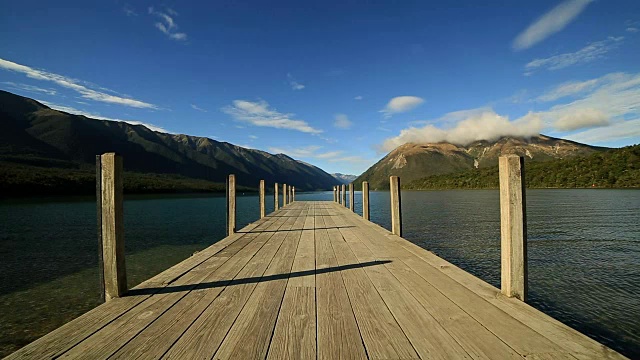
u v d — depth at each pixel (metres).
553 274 8.35
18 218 18.94
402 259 4.11
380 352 1.80
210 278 3.32
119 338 1.99
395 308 2.46
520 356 1.73
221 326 2.17
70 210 24.14
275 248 4.91
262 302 2.62
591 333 5.24
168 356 1.77
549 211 23.16
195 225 15.58
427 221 18.73
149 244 10.60
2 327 4.55
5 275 7.17
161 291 2.91
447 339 1.95
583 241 12.62
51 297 5.76
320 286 3.04
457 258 9.87
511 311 2.35
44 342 1.93
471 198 44.25
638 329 5.35
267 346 1.88
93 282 6.63
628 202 30.00
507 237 2.63
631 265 9.19
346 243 5.27
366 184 8.80
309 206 14.44
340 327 2.14
